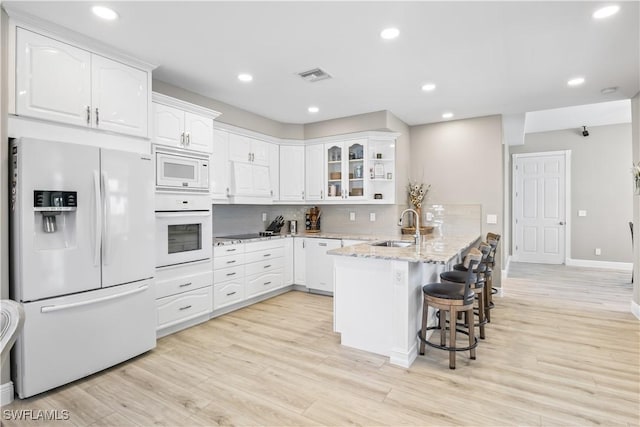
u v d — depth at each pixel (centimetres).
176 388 236
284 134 526
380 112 465
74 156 237
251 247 434
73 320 238
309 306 434
